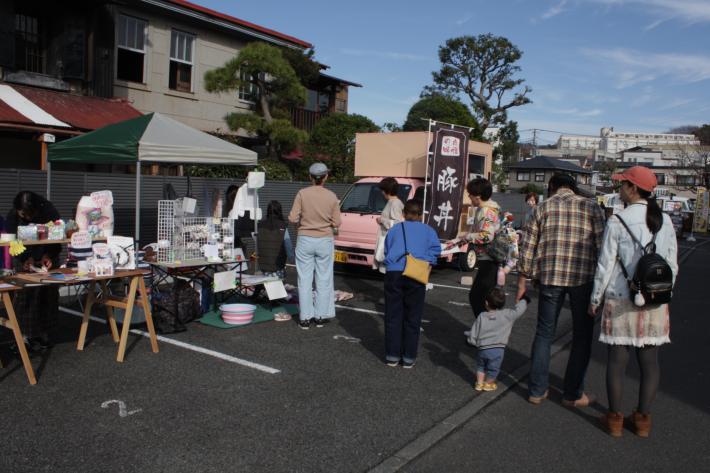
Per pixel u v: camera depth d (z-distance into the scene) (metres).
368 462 3.71
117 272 5.41
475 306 6.29
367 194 10.82
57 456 3.59
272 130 15.54
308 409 4.50
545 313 4.78
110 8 14.44
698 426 4.57
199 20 16.56
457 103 25.53
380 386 5.09
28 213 6.03
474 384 5.26
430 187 10.01
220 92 16.39
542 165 52.44
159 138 6.70
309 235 6.82
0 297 5.40
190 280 7.10
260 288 8.15
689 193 57.62
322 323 7.07
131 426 4.06
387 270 5.60
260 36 18.34
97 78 14.29
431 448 4.00
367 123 18.88
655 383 4.25
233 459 3.65
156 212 10.27
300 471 3.55
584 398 4.88
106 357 5.55
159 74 16.14
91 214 6.31
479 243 6.21
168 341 6.15
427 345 6.51
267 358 5.71
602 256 4.22
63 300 7.96
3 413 4.19
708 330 8.05
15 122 10.97
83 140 7.15
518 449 4.04
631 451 4.06
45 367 5.21
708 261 17.73
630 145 127.56
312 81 21.39
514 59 32.25
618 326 4.17
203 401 4.56
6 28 12.51
